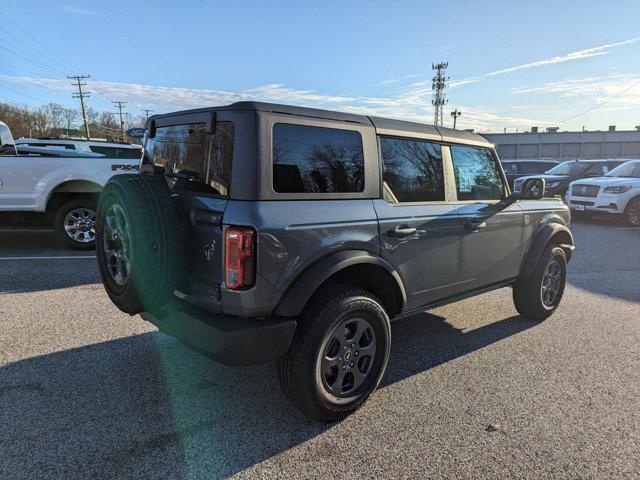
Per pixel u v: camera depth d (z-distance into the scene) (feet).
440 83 215.51
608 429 9.78
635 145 182.91
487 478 8.23
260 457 8.71
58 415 9.87
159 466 8.38
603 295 19.63
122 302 9.73
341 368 9.80
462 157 13.16
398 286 11.01
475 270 13.37
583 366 12.79
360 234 9.91
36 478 7.97
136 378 11.55
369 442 9.23
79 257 23.89
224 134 8.91
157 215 9.14
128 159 25.82
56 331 14.32
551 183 48.29
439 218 11.87
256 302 8.57
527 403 10.78
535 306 15.90
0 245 26.84
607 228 39.60
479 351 13.75
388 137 11.05
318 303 9.34
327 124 9.71
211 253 8.95
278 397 10.87
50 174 24.00
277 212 8.69
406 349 13.84
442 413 10.32
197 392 11.00
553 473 8.39
